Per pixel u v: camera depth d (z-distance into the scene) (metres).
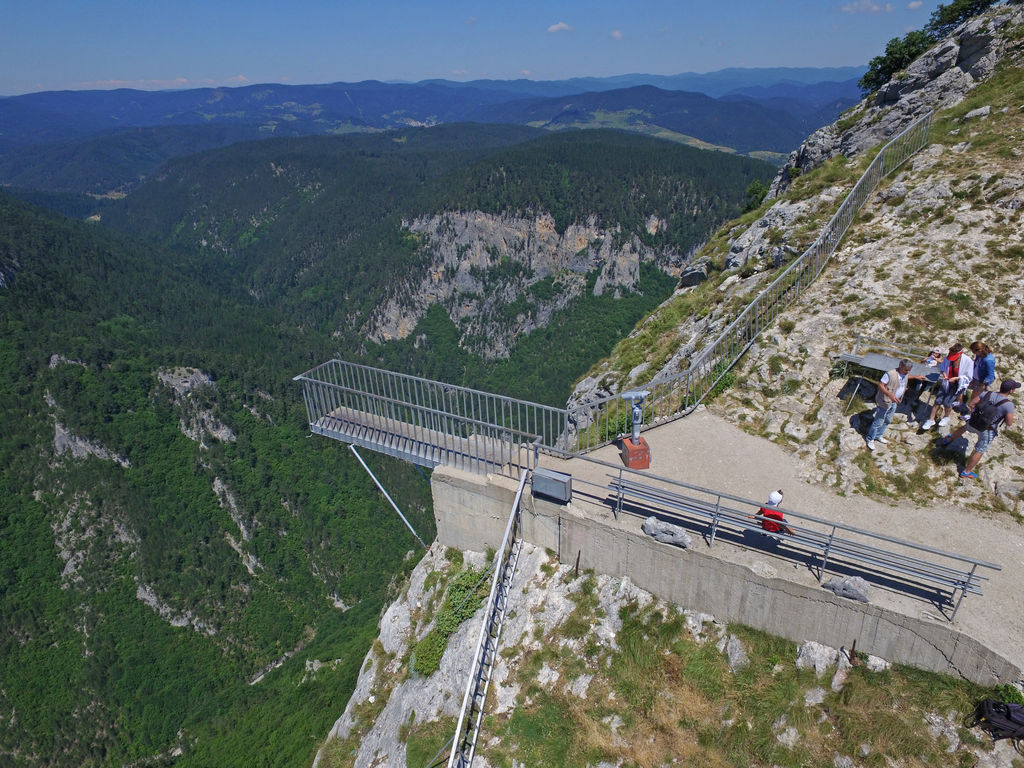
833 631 11.30
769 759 10.58
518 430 15.70
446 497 17.08
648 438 16.12
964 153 23.03
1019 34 26.56
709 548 12.56
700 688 11.87
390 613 19.02
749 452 15.23
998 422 12.59
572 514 14.28
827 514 13.05
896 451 14.20
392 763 15.09
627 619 13.42
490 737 13.15
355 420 18.59
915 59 32.34
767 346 18.08
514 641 14.48
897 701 10.45
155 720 91.81
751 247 27.12
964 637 9.98
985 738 9.57
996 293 17.09
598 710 12.40
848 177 26.77
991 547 11.82
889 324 17.31
